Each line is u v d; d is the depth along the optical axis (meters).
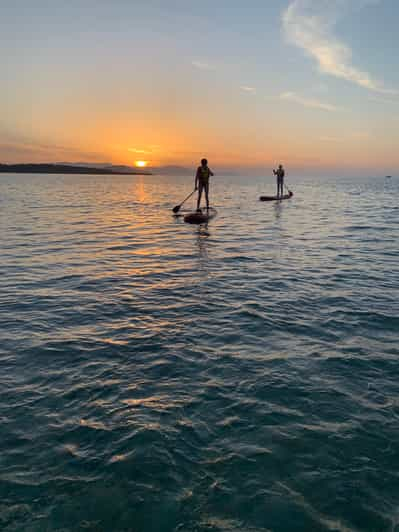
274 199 28.08
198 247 9.89
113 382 3.28
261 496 2.09
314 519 1.95
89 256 8.73
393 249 9.55
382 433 2.62
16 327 4.52
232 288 6.16
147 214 18.70
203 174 15.31
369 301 5.46
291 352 3.88
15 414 2.82
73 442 2.52
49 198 29.66
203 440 2.54
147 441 2.52
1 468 2.28
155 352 3.87
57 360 3.69
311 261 8.20
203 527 1.90
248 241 10.83
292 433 2.62
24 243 10.35
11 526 1.89
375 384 3.27
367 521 1.94
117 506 2.02
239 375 3.41
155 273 7.15
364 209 21.62
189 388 3.19
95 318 4.83
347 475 2.24
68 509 2.00
